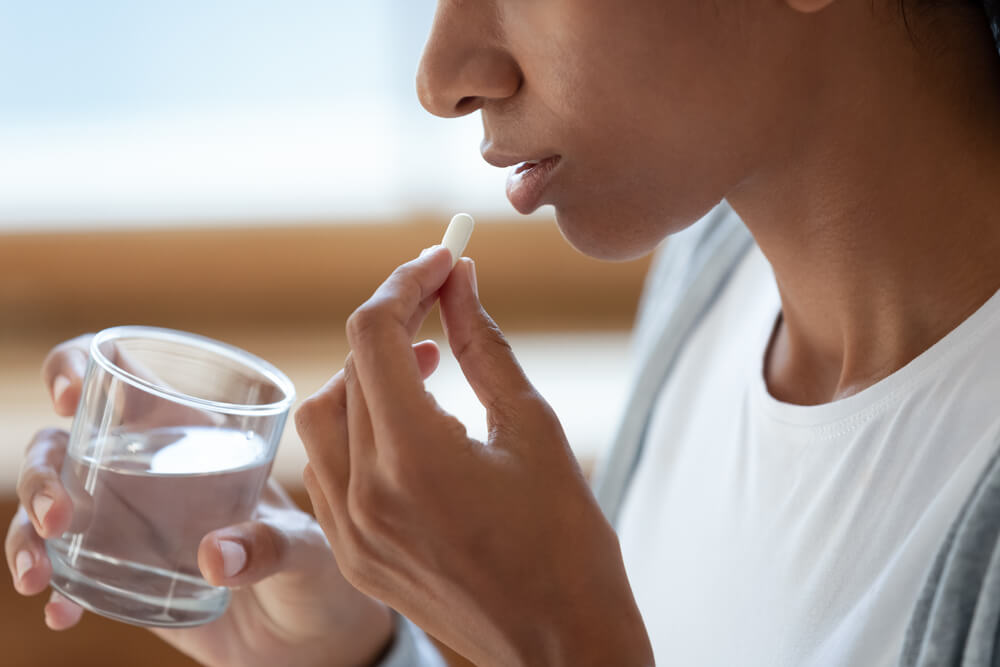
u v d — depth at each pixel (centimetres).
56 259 161
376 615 85
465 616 70
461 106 73
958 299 73
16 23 158
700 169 72
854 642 70
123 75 161
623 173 72
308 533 80
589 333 164
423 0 161
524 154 73
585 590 69
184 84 162
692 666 78
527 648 69
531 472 69
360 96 165
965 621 65
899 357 74
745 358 84
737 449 80
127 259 162
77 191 162
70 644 133
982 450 69
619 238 74
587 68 70
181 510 73
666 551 83
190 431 73
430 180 166
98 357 73
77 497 73
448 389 146
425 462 68
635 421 90
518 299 167
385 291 70
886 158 72
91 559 73
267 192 165
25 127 161
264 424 74
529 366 154
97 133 162
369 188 166
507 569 68
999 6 71
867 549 72
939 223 73
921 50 72
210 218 162
